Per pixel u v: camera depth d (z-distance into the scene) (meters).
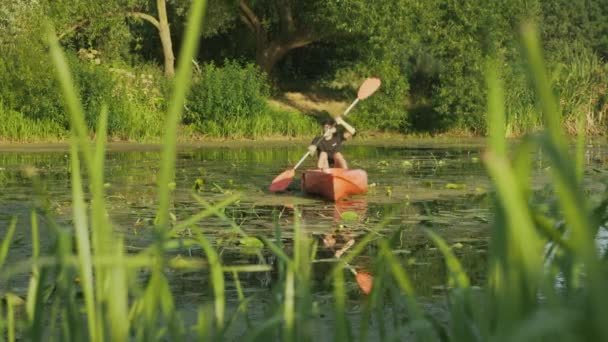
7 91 21.98
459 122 26.22
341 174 10.00
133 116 22.77
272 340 1.64
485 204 9.16
